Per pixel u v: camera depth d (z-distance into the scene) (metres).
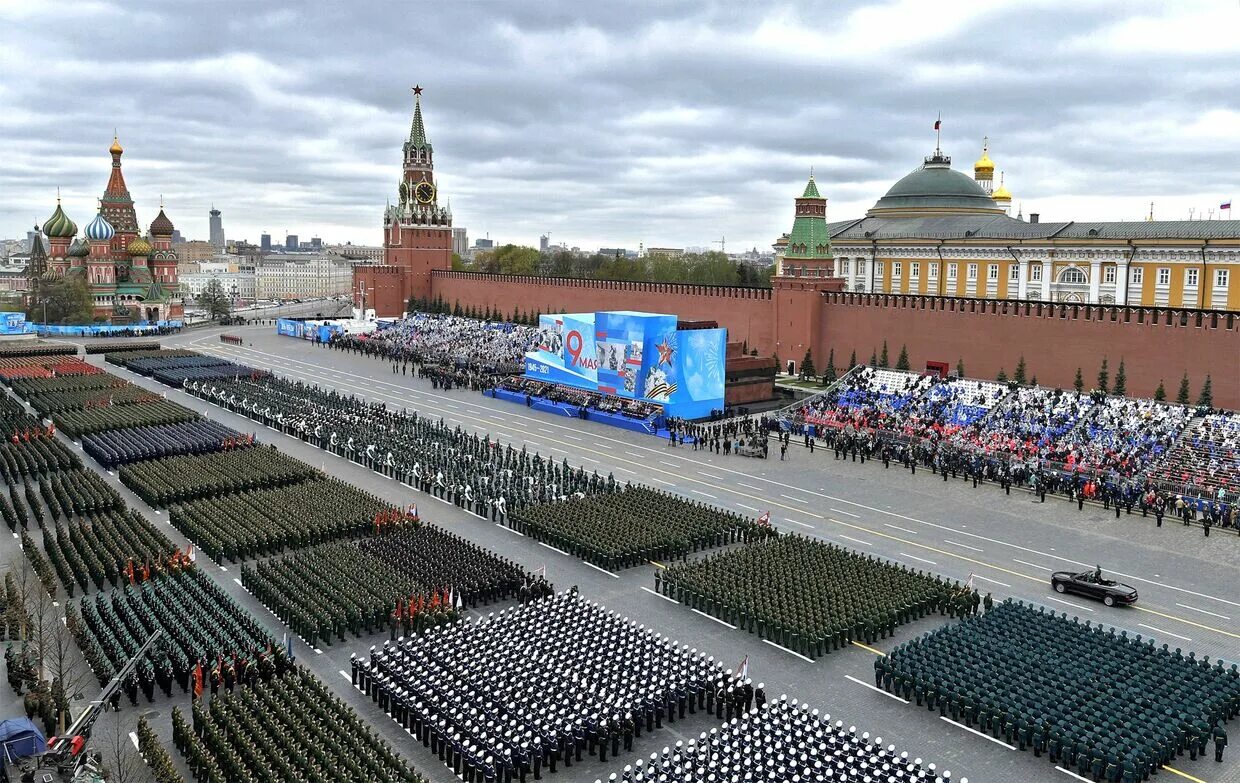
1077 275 118.75
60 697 36.78
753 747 34.31
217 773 32.59
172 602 46.44
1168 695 37.62
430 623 45.91
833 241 146.88
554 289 159.25
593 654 41.34
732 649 45.03
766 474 78.44
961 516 66.25
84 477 70.19
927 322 105.12
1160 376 86.56
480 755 34.31
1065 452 77.06
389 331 168.62
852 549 58.56
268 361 145.50
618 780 34.19
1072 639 43.16
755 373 108.62
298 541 57.19
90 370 124.06
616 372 102.88
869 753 33.94
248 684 39.59
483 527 63.69
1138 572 55.09
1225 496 66.44
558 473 73.25
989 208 157.12
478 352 142.38
